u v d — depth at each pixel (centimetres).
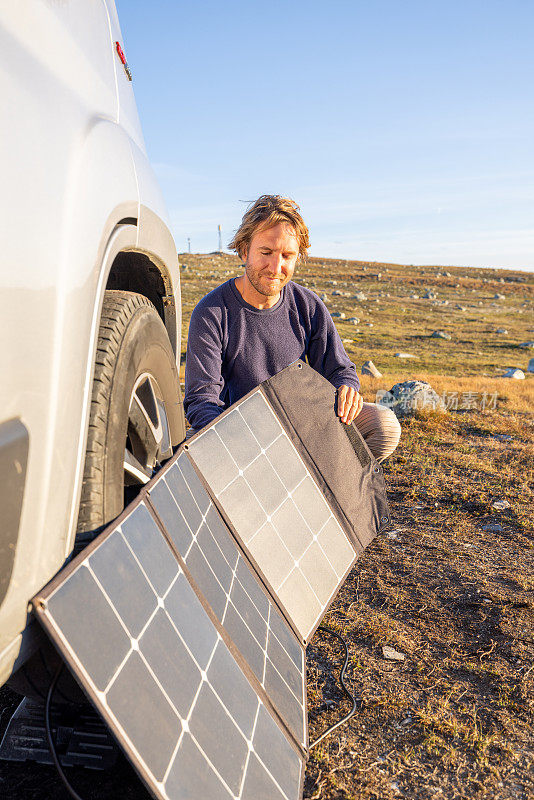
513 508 491
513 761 206
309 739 209
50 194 134
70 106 158
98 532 158
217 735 142
